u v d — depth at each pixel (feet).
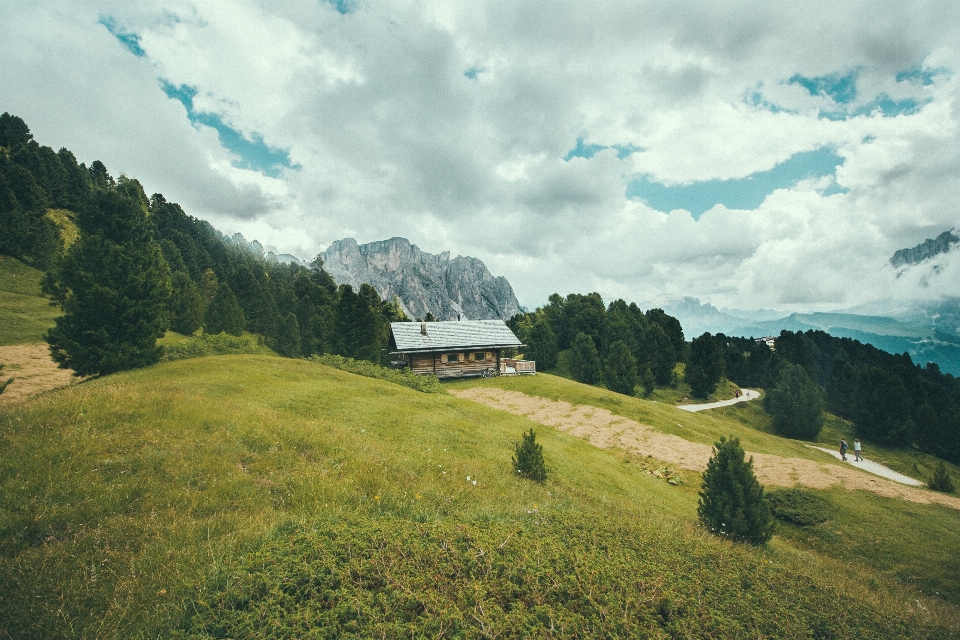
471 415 87.04
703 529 46.73
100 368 78.54
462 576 17.66
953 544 64.34
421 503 29.86
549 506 34.40
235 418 44.78
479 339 184.44
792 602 21.45
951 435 189.37
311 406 66.69
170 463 31.37
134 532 22.49
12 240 205.98
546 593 16.81
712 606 18.75
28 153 294.66
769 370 278.67
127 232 86.48
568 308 303.07
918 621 24.98
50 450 29.84
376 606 15.39
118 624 15.81
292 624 14.34
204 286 291.17
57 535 21.97
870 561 60.08
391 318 288.10
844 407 227.40
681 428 126.31
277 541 20.21
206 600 15.97
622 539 25.16
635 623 15.71
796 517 72.43
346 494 30.09
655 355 254.47
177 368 80.89
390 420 68.03
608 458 85.87
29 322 154.81
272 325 203.31
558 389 152.35
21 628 15.34
